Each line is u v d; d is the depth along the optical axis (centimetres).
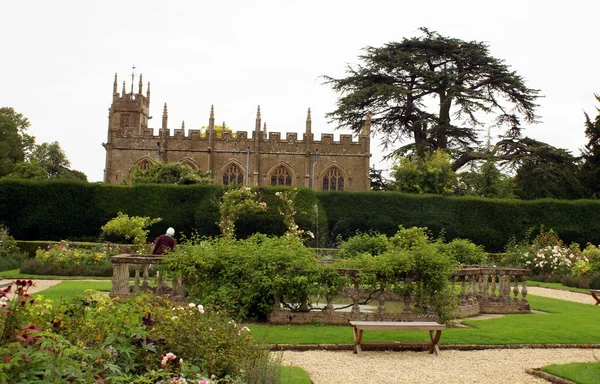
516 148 5512
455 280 1667
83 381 604
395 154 5731
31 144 7469
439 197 4109
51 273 2586
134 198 3950
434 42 5841
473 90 5588
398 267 1452
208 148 5825
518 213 4088
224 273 1494
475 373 1007
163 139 5806
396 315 1459
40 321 691
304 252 1512
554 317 1625
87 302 802
